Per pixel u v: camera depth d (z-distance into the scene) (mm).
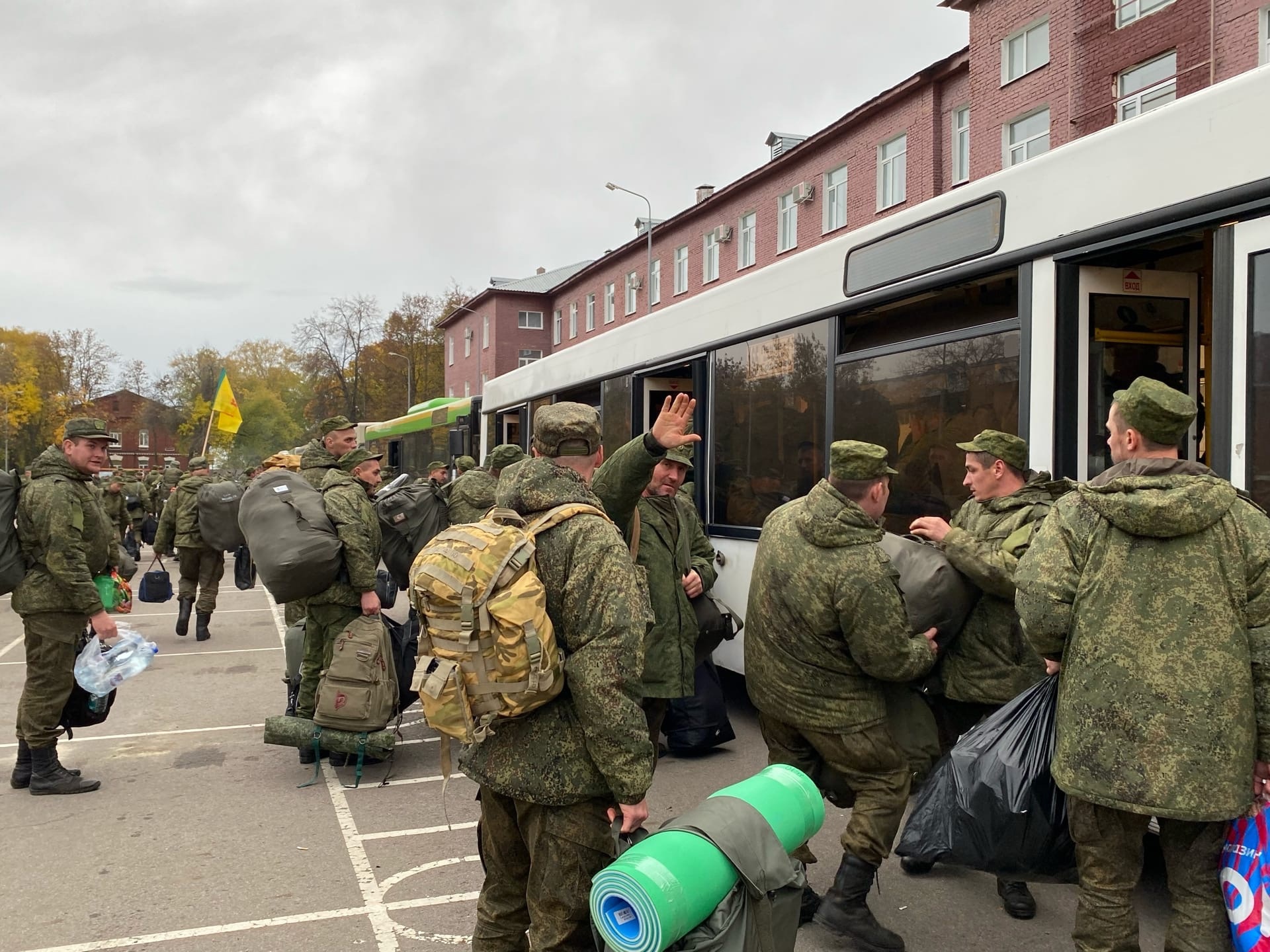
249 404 71625
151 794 5512
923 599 3537
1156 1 18266
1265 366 3127
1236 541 2463
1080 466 3938
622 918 2135
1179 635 2441
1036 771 2904
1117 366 4031
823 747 3482
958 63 23859
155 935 3730
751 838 2250
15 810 5223
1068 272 3977
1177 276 4105
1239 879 2488
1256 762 2451
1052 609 2658
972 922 3764
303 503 5812
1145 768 2449
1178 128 3477
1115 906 2652
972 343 4465
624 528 3467
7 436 57750
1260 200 3152
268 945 3658
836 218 29250
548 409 2855
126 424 87438
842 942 3639
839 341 5523
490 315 53938
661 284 40094
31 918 3883
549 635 2434
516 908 2814
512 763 2545
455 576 2445
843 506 3375
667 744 6262
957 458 4527
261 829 4934
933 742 3605
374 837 4820
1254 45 16406
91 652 5535
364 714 5621
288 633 6746
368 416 64375
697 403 7070
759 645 3613
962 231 4543
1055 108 20547
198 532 10891
